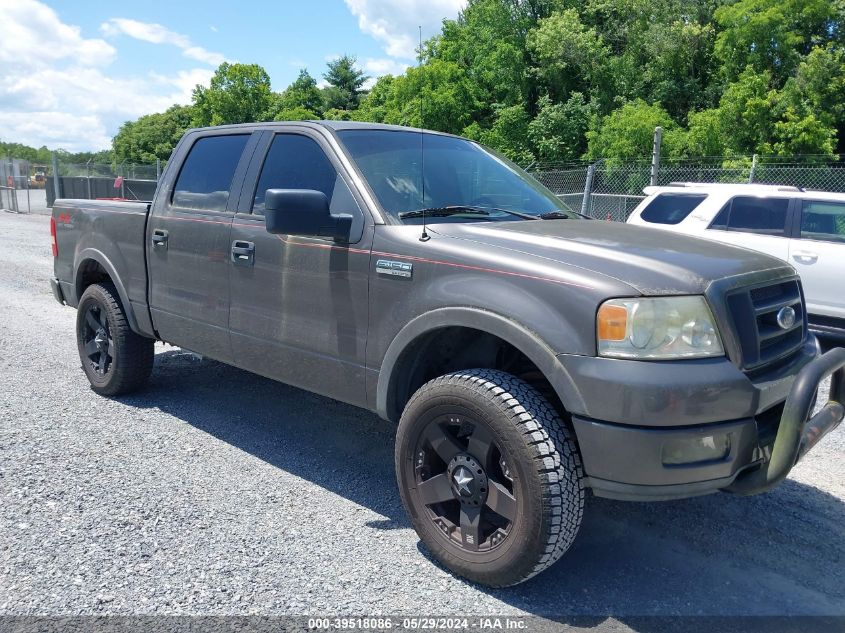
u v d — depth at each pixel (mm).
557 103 38531
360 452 4445
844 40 29516
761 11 29359
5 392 5348
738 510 3795
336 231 3453
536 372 3340
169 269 4578
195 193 4520
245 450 4398
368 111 47938
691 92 34375
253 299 4000
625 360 2611
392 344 3270
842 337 8281
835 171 14953
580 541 3422
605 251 2930
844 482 4184
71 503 3566
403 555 3209
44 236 18906
